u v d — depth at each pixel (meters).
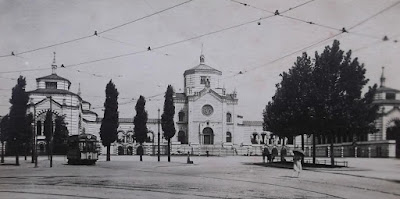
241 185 23.28
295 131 43.62
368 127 37.53
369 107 37.16
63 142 76.12
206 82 102.69
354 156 57.12
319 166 39.56
